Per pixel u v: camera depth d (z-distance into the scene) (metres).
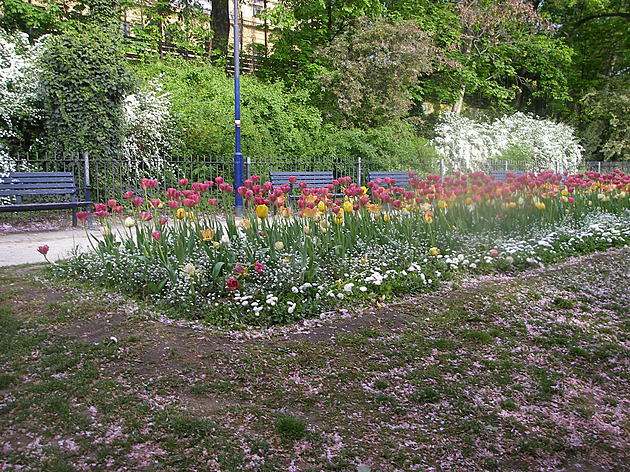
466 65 23.41
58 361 3.04
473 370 3.36
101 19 15.39
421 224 5.96
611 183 9.54
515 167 19.69
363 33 17.38
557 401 3.06
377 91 17.94
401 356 3.46
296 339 3.62
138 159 11.31
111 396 2.69
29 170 9.91
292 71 19.70
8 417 2.45
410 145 17.34
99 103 10.32
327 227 4.95
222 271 4.38
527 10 22.08
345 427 2.59
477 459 2.41
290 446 2.38
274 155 13.41
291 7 19.72
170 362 3.12
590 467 2.43
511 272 5.77
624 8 29.12
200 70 15.38
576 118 29.55
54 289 4.48
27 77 10.24
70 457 2.17
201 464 2.18
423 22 21.50
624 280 5.72
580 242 7.23
